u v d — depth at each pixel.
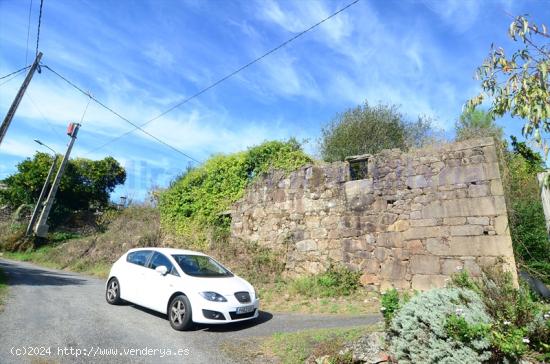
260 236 12.84
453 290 4.97
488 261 8.39
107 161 30.20
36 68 13.23
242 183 13.96
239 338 6.00
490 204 8.69
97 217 26.45
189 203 15.90
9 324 5.93
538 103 3.78
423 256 9.34
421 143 15.45
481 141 9.16
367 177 11.16
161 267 7.20
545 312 4.46
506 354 3.76
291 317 7.75
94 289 10.55
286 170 12.82
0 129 12.04
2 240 23.36
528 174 10.57
